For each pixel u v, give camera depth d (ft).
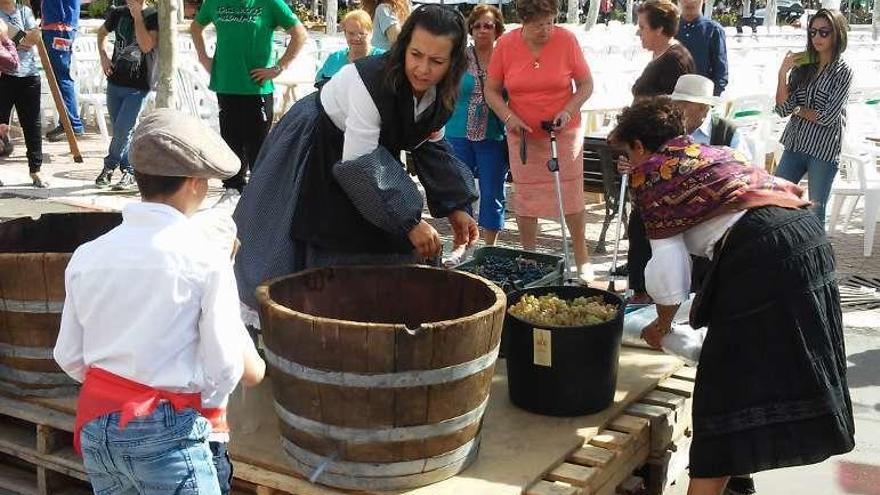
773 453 9.85
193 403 7.92
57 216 13.33
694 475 10.28
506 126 20.01
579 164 20.12
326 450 9.50
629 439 10.93
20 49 27.76
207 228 8.79
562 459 10.39
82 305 7.79
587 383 11.18
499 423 11.15
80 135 37.86
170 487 7.79
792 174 23.65
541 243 24.81
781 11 116.37
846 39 22.68
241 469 10.05
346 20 21.93
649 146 10.65
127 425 7.68
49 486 11.40
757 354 9.98
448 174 11.94
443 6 10.49
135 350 7.64
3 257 10.89
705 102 14.90
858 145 26.25
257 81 24.89
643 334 11.79
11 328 11.19
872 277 22.94
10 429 11.97
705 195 10.17
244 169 25.94
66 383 11.45
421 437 9.41
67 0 35.99
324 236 11.22
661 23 18.97
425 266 11.13
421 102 10.83
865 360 17.53
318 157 11.19
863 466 13.52
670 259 10.50
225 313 7.77
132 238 7.74
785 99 23.38
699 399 10.32
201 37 25.59
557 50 19.51
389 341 8.94
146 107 30.25
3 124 27.12
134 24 28.22
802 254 10.01
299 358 9.30
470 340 9.29
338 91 10.90
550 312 11.68
